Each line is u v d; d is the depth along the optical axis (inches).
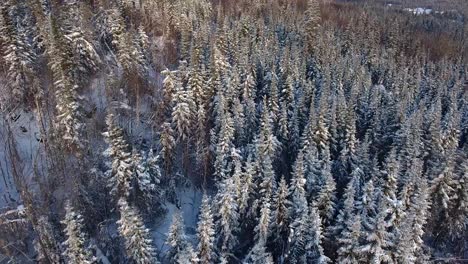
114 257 1590.8
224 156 1802.4
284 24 3535.9
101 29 2620.6
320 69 2810.0
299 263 1472.7
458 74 3235.7
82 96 2134.6
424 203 1494.8
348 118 2041.1
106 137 1758.1
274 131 2098.9
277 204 1552.7
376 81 3142.2
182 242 1432.1
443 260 1838.1
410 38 4057.6
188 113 1964.8
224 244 1530.5
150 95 2367.1
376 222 1369.3
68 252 1326.3
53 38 2055.9
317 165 1770.4
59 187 1784.0
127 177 1608.0
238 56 2600.9
